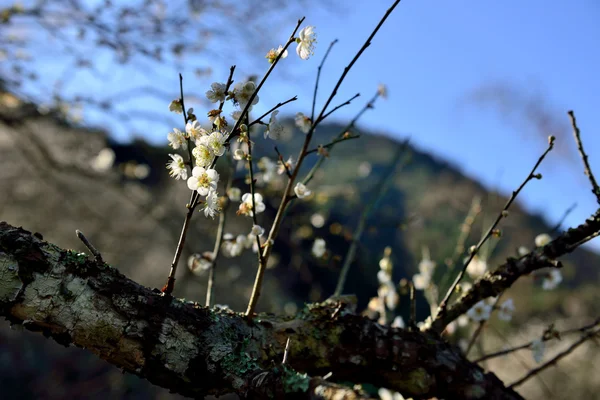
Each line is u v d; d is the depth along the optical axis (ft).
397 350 2.49
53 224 10.35
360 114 3.12
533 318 10.65
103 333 2.16
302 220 6.44
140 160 9.07
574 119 2.75
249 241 3.14
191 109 2.38
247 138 2.27
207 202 2.24
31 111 6.04
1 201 10.29
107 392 9.79
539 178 2.71
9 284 2.11
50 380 10.12
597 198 2.64
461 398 2.51
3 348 10.29
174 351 2.21
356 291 10.43
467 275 4.04
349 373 2.50
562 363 8.94
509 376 8.80
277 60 2.27
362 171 9.43
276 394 2.08
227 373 2.24
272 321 2.47
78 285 2.16
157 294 2.26
